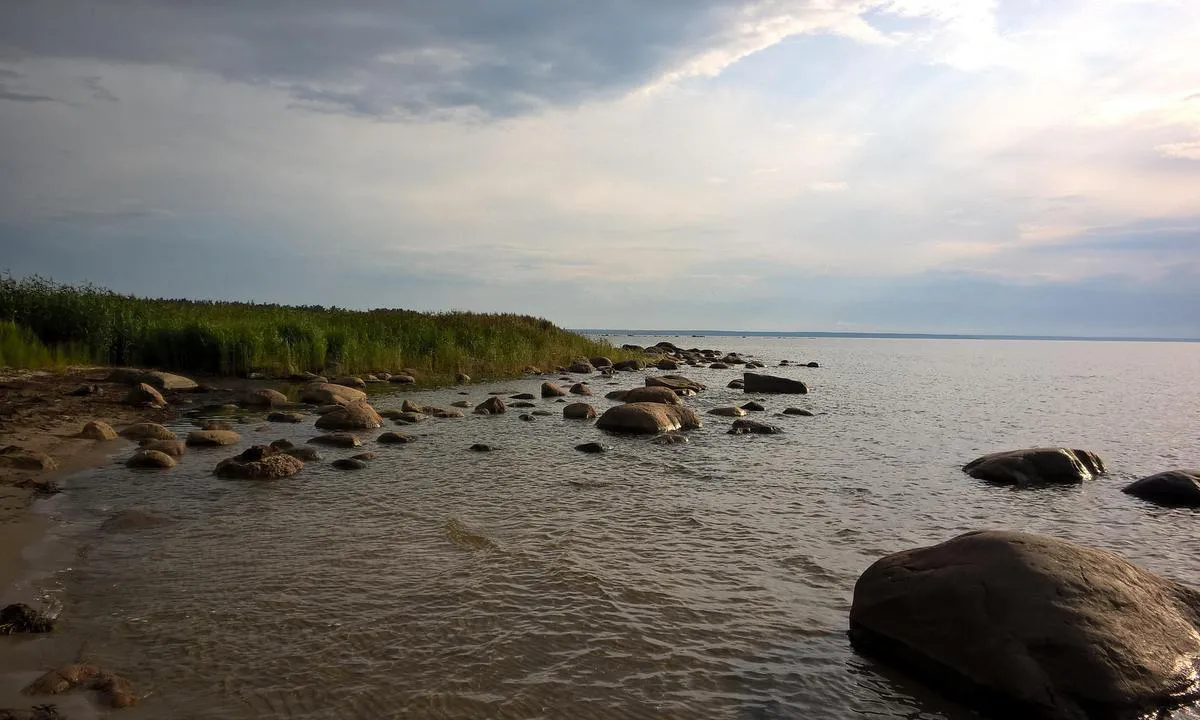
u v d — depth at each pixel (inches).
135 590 275.0
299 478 464.4
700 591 291.1
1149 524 411.2
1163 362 3235.7
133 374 871.7
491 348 1338.6
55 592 268.8
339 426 652.7
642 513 404.2
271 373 1034.7
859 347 4766.2
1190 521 417.7
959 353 3996.1
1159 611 223.9
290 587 282.2
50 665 214.7
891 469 549.0
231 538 340.5
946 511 429.7
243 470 455.8
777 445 636.7
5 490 400.5
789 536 368.2
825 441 667.4
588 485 466.9
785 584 301.7
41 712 184.2
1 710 184.2
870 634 242.2
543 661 227.9
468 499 423.5
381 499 417.7
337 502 409.1
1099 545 370.9
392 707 197.9
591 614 265.1
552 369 1443.2
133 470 467.5
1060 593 217.8
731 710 204.5
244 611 258.4
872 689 219.3
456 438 629.3
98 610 255.6
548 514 396.5
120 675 210.2
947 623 223.5
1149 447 709.9
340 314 1550.2
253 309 1595.7
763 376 1162.6
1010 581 223.6
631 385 1182.3
